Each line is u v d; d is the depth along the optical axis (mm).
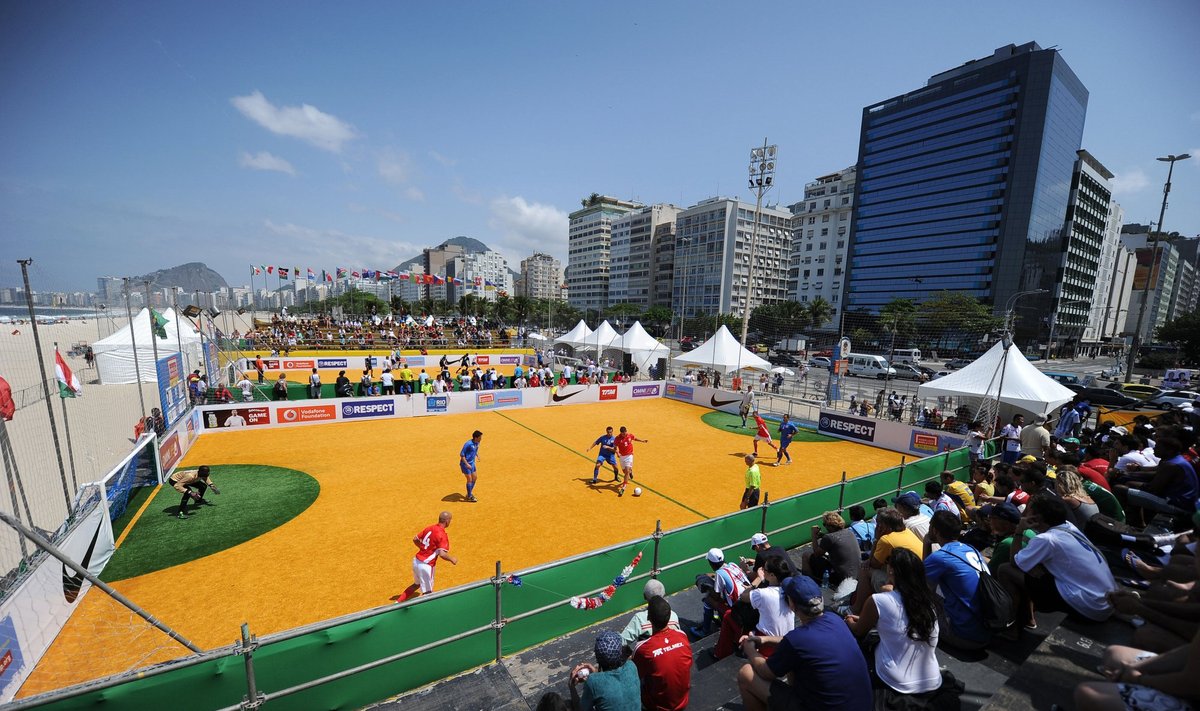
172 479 11781
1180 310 153625
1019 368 17625
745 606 5492
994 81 85062
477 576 9391
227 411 19594
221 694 4297
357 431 20625
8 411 7965
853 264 106875
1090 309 107562
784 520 9203
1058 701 3404
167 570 9398
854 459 19047
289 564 9742
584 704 3752
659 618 4418
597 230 171375
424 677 5422
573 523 12039
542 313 110188
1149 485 7574
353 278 61688
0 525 9750
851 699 3182
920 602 3793
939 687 3855
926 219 94688
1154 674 2766
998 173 85125
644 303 143375
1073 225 93062
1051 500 4855
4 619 6047
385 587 8977
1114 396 27469
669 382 31875
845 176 112938
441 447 18547
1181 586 3822
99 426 18281
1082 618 4453
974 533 6875
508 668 5730
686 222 126875
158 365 16047
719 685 4973
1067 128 86688
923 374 40781
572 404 28734
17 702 3525
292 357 37156
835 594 6484
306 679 4660
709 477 16188
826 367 51875
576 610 6652
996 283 86062
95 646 7141
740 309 119500
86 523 8812
